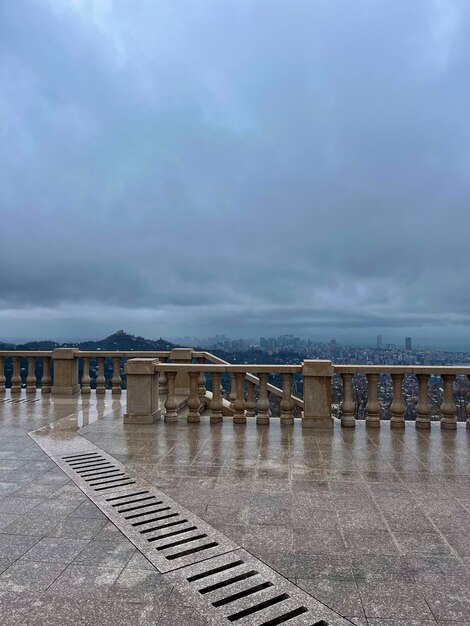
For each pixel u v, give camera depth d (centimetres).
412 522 485
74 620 316
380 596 348
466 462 714
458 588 360
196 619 319
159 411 1077
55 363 1502
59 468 670
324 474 649
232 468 675
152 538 444
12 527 468
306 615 325
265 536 449
